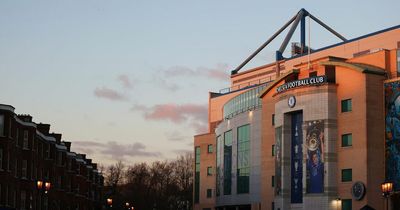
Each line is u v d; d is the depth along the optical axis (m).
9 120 80.00
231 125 119.12
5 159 78.75
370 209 70.75
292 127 90.12
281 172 89.94
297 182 88.00
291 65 124.81
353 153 80.44
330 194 81.69
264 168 100.75
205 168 136.62
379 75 81.06
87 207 141.62
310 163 84.50
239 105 121.25
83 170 136.25
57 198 110.25
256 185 107.88
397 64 80.75
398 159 77.19
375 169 78.88
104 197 187.75
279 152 91.19
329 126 83.12
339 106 83.62
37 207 93.62
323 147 83.19
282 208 89.00
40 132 97.06
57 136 113.38
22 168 87.69
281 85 91.50
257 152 108.56
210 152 136.38
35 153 92.19
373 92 80.38
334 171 82.38
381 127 80.31
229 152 119.56
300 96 86.94
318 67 87.62
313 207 83.06
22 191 86.81
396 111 78.44
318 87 84.75
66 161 117.38
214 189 132.38
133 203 197.88
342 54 112.12
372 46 106.62
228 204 117.75
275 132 93.19
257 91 114.50
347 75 83.00
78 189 130.00
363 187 77.88
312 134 84.69
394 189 77.06
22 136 87.69
